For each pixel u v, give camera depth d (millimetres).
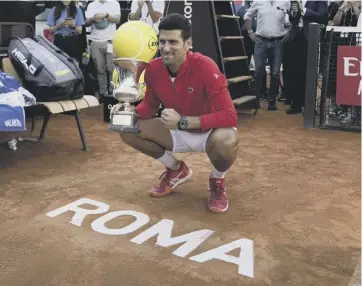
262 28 5828
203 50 5094
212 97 2373
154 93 2570
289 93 6082
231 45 5805
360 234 2322
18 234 2242
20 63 3689
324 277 1885
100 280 1828
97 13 5949
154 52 2266
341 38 4848
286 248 2146
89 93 6500
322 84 4996
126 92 2277
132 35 2182
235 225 2404
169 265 1964
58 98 3639
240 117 5688
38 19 6332
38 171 3305
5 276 1845
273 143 4332
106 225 2373
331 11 5473
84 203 2678
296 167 3537
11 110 3119
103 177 3186
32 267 1923
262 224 2426
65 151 3891
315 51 4898
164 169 3404
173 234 2281
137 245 2150
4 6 4914
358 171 3461
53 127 4879
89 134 4574
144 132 2609
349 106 5078
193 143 2580
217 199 2588
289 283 1835
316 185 3105
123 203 2693
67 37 5824
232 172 3367
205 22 5027
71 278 1839
